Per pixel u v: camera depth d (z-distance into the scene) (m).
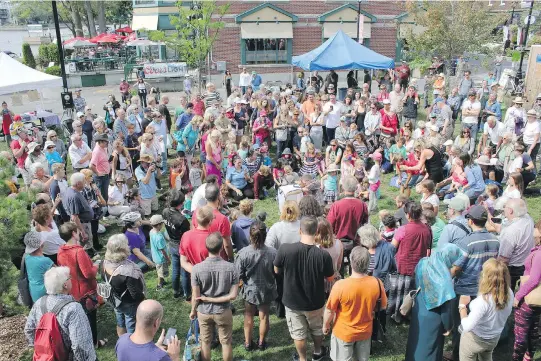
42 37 49.59
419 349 4.66
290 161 10.91
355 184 6.07
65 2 44.03
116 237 4.95
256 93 15.38
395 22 27.27
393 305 5.71
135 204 8.77
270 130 13.42
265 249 5.13
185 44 21.27
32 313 3.98
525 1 20.08
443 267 4.50
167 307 6.38
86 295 5.13
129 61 30.00
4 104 15.19
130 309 4.91
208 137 9.39
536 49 16.89
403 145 11.26
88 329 3.97
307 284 4.70
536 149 10.74
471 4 18.61
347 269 6.79
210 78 24.86
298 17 26.86
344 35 15.48
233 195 10.51
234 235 6.24
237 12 26.02
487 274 4.13
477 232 4.85
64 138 14.99
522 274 5.36
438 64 20.02
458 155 8.82
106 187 9.19
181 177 9.51
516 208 5.29
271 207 10.02
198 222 5.18
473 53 19.75
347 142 10.87
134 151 10.68
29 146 10.17
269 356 5.36
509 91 19.66
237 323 6.02
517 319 4.82
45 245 5.72
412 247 5.43
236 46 26.52
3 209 5.55
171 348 3.72
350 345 4.47
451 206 5.41
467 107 12.34
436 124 12.29
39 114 15.91
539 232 5.18
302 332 4.90
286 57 27.28
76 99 17.36
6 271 5.83
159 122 11.98
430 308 4.52
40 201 6.43
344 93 18.50
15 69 13.87
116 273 4.82
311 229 4.68
